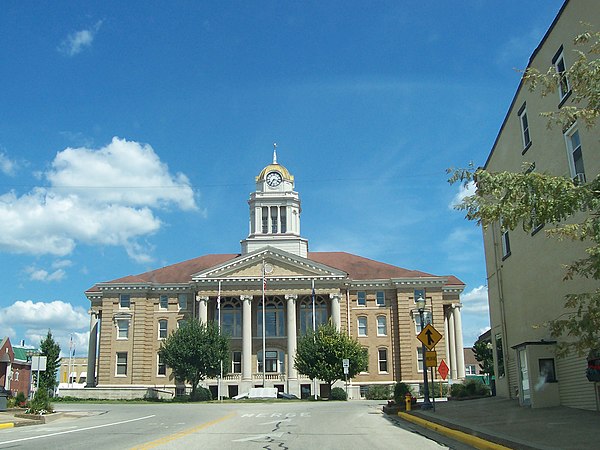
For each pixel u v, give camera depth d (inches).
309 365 2402.8
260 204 3267.7
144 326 2935.5
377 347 2920.8
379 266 3149.6
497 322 1275.8
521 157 1051.3
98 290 3164.4
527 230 485.4
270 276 2847.0
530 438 571.2
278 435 719.7
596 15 744.3
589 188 447.5
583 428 633.0
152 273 3120.1
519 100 1048.8
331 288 2856.8
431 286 2947.8
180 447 584.7
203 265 3174.2
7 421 978.7
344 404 1804.9
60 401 2549.2
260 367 2851.9
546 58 917.2
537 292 1000.2
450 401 1339.8
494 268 1277.1
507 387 1197.7
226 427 846.5
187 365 2470.5
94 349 3129.9
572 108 493.7
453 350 3043.8
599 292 440.5
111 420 1063.0
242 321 2871.6
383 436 709.9
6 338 2687.0
